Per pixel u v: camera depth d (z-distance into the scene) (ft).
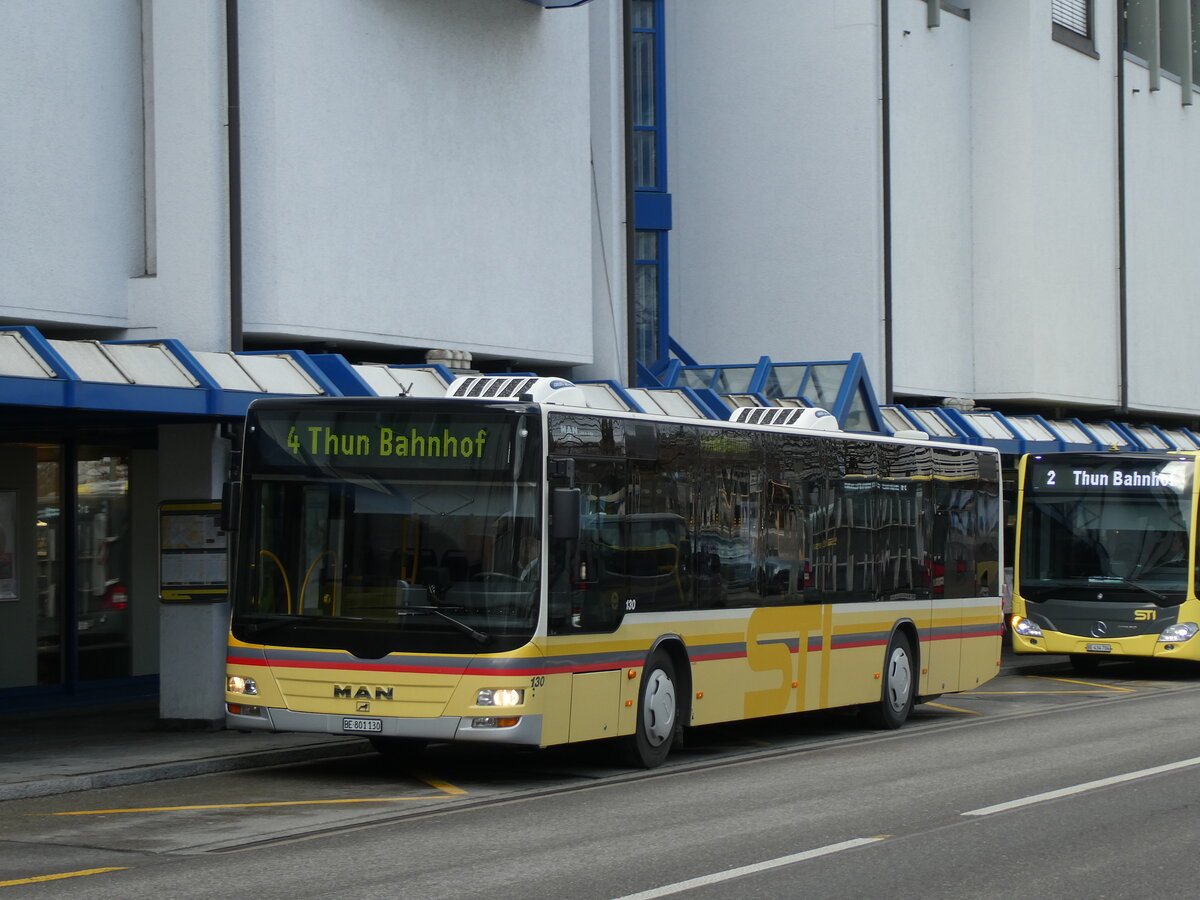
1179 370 145.28
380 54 69.41
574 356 81.25
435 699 43.06
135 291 61.62
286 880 30.50
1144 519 87.10
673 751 55.01
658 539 49.08
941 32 119.14
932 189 118.01
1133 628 86.33
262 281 63.67
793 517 56.54
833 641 58.59
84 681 69.72
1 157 56.80
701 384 102.22
